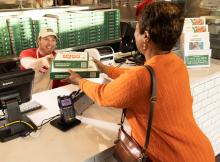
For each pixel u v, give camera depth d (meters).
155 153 1.17
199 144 1.20
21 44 2.87
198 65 2.39
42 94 2.05
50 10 3.25
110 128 1.59
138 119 1.19
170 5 1.12
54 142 1.45
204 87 2.22
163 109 1.12
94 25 3.37
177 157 1.15
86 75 1.59
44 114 1.75
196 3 2.67
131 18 3.61
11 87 1.50
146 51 1.21
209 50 2.38
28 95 1.63
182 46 2.38
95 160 1.37
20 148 1.40
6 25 2.75
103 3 3.91
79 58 1.62
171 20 1.09
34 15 3.10
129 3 3.60
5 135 1.49
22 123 1.57
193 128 1.22
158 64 1.15
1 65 2.75
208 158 1.22
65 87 2.18
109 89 1.18
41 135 1.51
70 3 3.70
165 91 1.12
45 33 2.47
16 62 2.81
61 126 1.58
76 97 1.74
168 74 1.14
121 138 1.32
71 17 3.13
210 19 2.63
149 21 1.11
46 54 2.54
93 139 1.48
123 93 1.11
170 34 1.11
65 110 1.60
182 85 1.19
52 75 1.55
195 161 1.16
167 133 1.14
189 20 2.41
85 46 3.34
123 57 2.74
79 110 1.74
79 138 1.49
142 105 1.14
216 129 2.64
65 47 3.17
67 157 1.33
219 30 2.63
